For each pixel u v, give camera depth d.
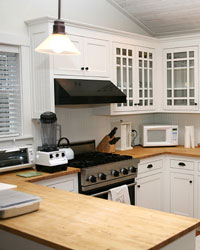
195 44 4.41
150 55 4.64
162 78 4.71
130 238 1.63
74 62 3.61
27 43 3.56
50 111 3.43
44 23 3.41
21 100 3.57
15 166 3.21
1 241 1.96
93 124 4.38
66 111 4.02
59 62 3.47
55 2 3.88
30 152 3.34
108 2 4.49
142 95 4.55
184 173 4.22
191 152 4.24
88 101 3.46
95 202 2.23
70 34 3.54
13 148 3.24
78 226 1.80
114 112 4.18
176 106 4.62
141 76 4.53
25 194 2.18
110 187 3.57
